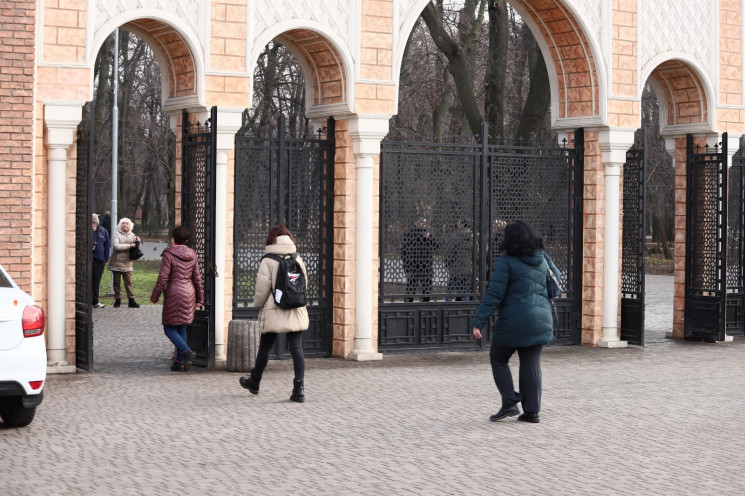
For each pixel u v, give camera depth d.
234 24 13.88
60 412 10.48
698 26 17.34
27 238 12.51
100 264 22.09
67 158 13.12
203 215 13.88
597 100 16.42
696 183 17.59
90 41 12.91
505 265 10.23
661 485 7.84
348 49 14.59
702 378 13.46
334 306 14.99
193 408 10.83
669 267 40.50
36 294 12.88
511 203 16.17
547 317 10.27
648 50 16.83
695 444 9.38
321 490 7.58
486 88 24.08
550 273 10.37
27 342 9.20
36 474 7.91
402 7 15.04
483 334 15.97
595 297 16.61
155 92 40.03
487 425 10.14
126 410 10.65
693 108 17.70
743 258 18.06
